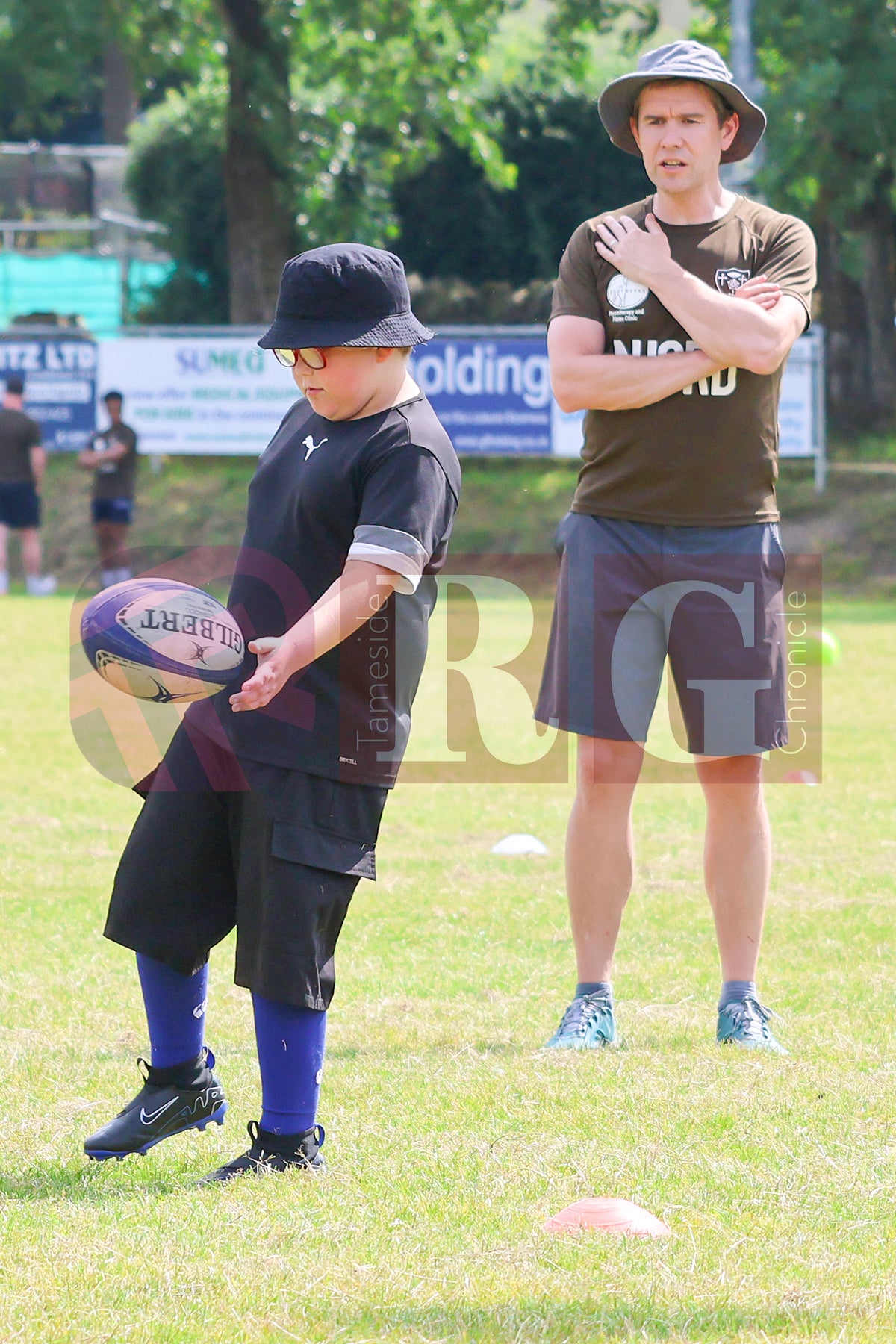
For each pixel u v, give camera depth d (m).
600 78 97.69
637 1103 13.39
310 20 86.75
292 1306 9.60
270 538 12.31
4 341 80.62
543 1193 11.48
